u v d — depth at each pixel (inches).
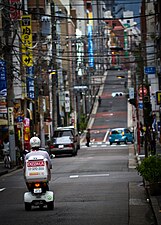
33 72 3376.0
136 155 2800.2
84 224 896.9
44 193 1063.0
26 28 3078.2
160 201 1085.8
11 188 1524.4
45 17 4158.5
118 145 4190.5
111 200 1189.7
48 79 4045.3
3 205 1166.3
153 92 3902.6
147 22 4859.7
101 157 2851.9
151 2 4571.9
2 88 2389.3
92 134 5354.3
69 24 6471.5
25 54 2928.2
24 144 2800.2
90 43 7632.9
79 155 3166.8
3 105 2479.1
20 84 3336.6
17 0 2765.7
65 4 7101.4
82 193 1322.6
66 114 5487.2
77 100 5910.4
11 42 2517.2
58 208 1084.5
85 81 7042.3
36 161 1040.8
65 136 3142.2
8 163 2381.9
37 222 929.5
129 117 6176.2
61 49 5167.3
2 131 3149.6
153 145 2363.4
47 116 4296.3
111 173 1888.5
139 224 892.0
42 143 3262.8
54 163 2541.8
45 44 4003.4
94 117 6427.2
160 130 3772.1
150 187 1181.7
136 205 1114.7
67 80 5856.3
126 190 1370.6
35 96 3422.7
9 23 2358.5
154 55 4451.3
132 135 4399.6
